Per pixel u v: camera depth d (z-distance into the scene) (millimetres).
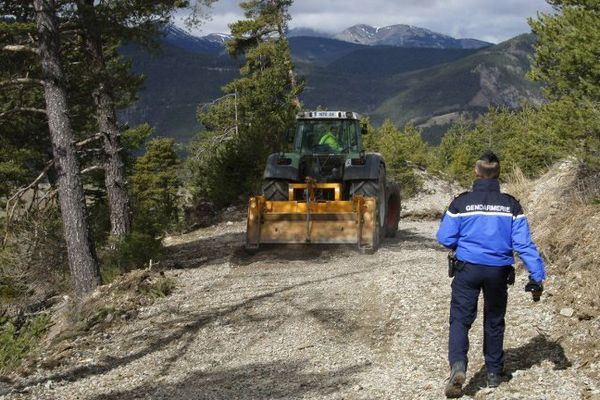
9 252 14125
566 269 7129
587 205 8125
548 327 6094
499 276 4906
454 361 4898
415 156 37156
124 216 13797
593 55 12188
